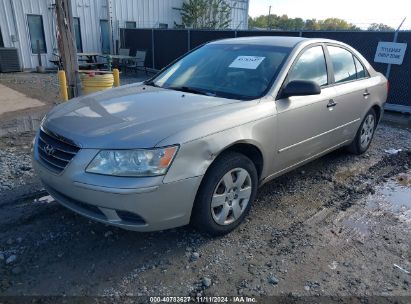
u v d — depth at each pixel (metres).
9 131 6.24
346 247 3.20
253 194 3.43
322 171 4.88
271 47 3.99
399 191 4.37
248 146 3.28
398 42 8.51
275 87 3.53
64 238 3.15
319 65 4.19
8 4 14.43
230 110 3.14
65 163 2.77
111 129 2.75
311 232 3.41
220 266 2.88
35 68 15.74
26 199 3.80
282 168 3.82
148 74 16.03
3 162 4.73
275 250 3.11
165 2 19.95
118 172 2.58
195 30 13.52
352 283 2.75
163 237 3.22
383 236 3.40
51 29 15.77
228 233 3.32
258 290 2.63
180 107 3.15
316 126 4.03
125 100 3.41
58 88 10.88
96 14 17.22
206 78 3.88
